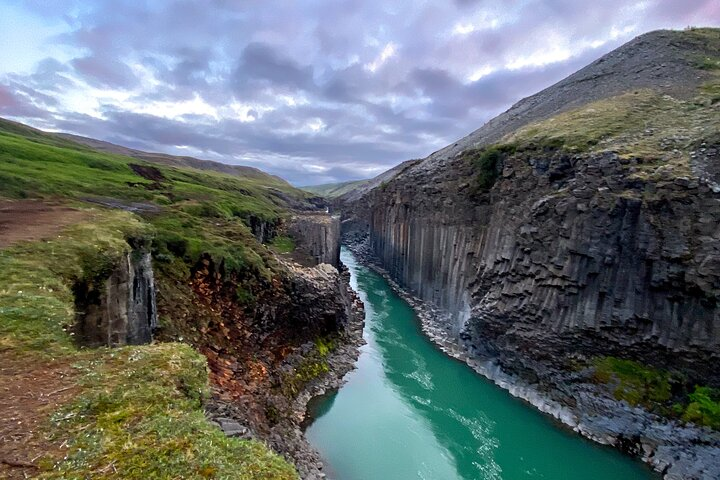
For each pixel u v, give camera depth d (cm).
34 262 1744
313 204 19625
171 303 3048
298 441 2997
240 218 6106
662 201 3350
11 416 953
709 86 5131
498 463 3147
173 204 4972
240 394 2783
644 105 5053
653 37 7894
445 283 6231
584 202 3834
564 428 3547
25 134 9294
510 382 4284
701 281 3058
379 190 10881
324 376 4159
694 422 3006
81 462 844
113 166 6719
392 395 4059
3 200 3130
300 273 4831
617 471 3075
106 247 2069
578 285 3803
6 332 1278
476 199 5591
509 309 4447
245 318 3581
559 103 7325
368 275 9662
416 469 3028
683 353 3191
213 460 920
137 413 1034
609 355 3625
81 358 1255
